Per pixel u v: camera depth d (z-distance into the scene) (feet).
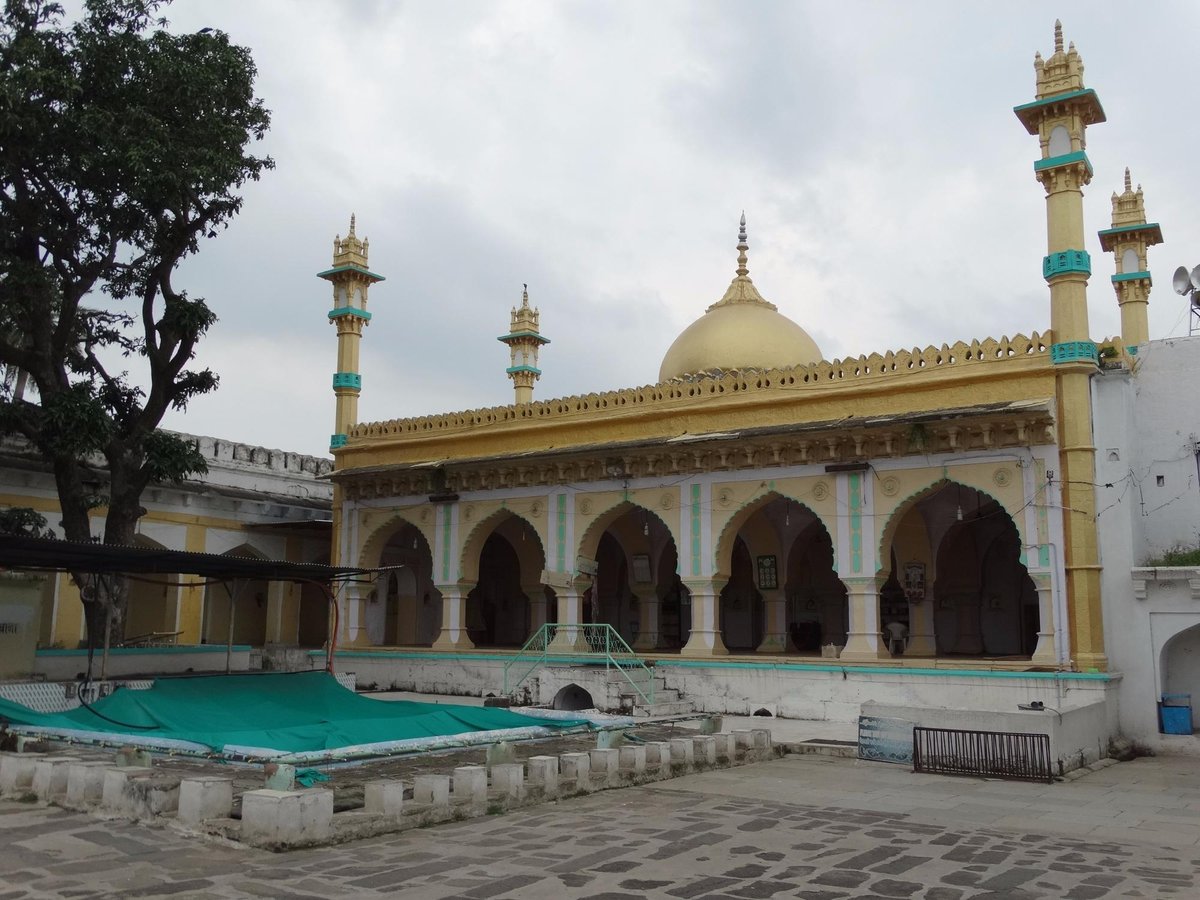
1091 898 13.43
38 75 33.60
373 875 13.98
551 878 13.97
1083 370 32.76
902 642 45.96
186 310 38.34
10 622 33.06
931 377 35.17
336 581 42.91
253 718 28.60
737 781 23.04
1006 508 33.47
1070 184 33.76
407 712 31.14
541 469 43.50
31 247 36.73
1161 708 31.14
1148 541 34.68
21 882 13.34
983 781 23.75
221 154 37.52
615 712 36.47
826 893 13.44
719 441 37.86
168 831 16.28
